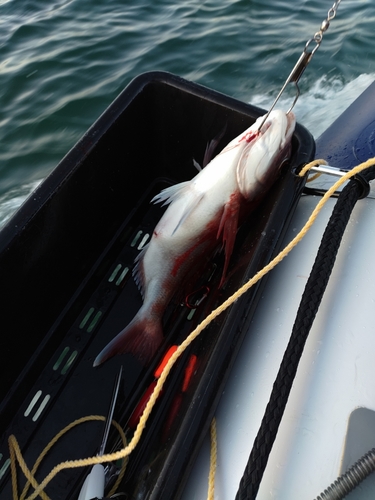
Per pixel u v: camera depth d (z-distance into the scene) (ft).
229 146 2.23
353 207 1.74
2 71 5.70
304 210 1.92
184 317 2.37
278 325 1.60
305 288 1.57
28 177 4.53
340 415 1.40
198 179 2.27
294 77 1.79
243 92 5.44
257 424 1.41
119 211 2.56
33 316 2.15
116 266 2.56
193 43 6.10
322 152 2.76
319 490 1.29
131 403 2.15
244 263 1.82
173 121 2.40
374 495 1.26
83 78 5.58
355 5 6.83
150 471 1.46
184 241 2.30
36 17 6.72
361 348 1.52
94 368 2.25
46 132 4.94
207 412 1.37
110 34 6.28
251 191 2.15
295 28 6.37
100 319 2.41
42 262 2.06
